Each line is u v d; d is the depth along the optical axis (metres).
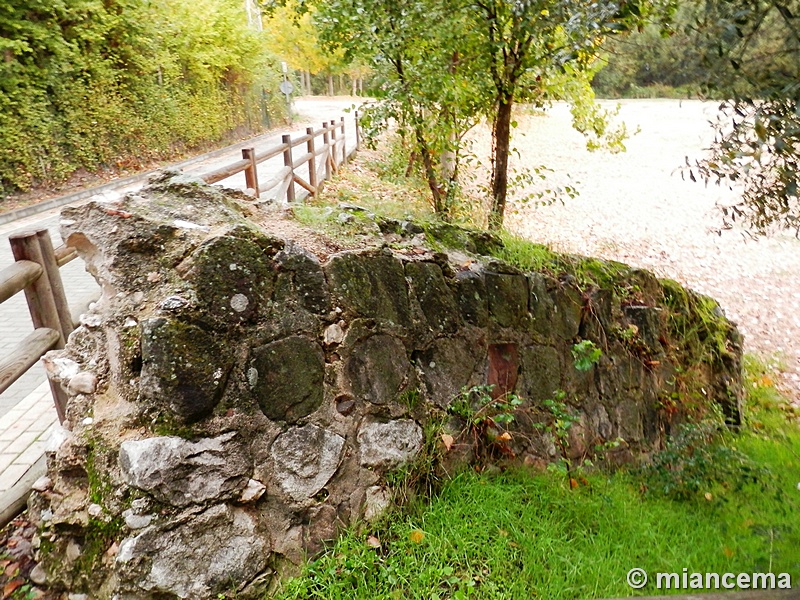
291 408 2.44
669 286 4.78
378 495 2.67
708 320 5.02
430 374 3.00
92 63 12.41
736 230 11.60
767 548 3.01
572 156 17.22
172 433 2.13
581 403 3.80
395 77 5.60
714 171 2.94
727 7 2.37
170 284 2.22
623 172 15.88
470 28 4.94
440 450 2.91
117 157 13.44
